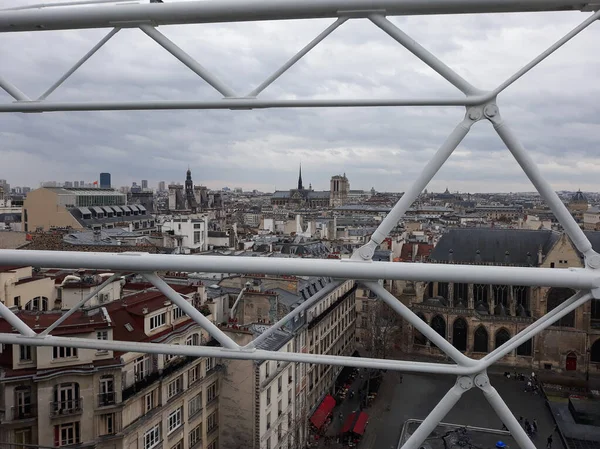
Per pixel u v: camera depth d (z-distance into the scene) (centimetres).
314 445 5584
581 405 6506
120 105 645
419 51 621
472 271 632
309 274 657
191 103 633
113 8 632
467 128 616
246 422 4206
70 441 3034
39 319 3244
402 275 642
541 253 9419
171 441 3581
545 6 579
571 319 8588
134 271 706
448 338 9012
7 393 2964
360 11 604
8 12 648
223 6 614
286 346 4891
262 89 628
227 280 6022
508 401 7194
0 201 17662
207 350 698
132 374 3269
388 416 6481
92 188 15975
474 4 582
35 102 661
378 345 7850
